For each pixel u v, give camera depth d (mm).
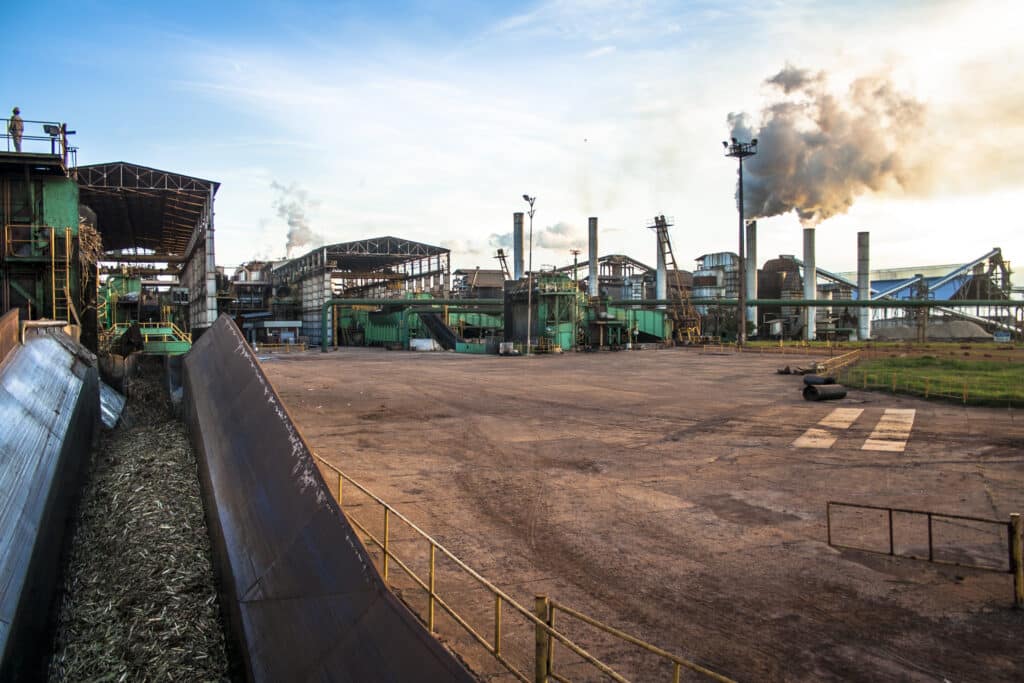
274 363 55875
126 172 42406
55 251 25328
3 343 12609
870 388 32031
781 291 142250
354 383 36500
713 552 9945
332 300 87188
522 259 128125
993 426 20875
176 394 22469
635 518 11656
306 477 8422
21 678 6805
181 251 74125
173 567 9453
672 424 22062
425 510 12148
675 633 7332
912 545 10156
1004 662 6645
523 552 9953
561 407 26359
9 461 9336
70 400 14211
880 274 174750
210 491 10867
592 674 6477
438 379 39156
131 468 13906
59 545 9984
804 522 11375
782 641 7125
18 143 24750
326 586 6738
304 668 6324
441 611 7910
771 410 25281
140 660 7473
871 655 6801
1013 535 8070
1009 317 136625
